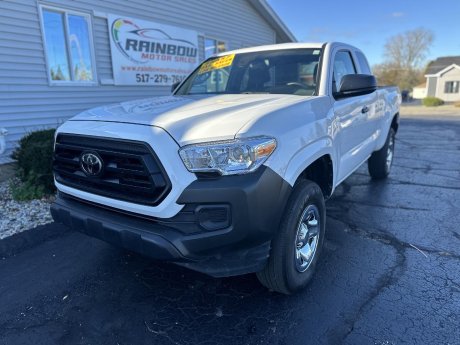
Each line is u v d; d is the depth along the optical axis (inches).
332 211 184.9
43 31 266.1
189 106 112.9
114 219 97.8
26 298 113.9
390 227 163.6
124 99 337.7
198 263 91.8
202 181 86.6
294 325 98.7
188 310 106.7
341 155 141.3
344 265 129.6
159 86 370.3
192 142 87.7
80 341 94.6
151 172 87.7
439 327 96.8
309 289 115.2
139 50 343.6
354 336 94.0
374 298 110.0
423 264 130.2
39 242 153.7
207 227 87.0
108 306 109.3
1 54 244.2
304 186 106.6
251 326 99.0
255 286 118.3
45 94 274.7
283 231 101.0
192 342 93.5
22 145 217.9
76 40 293.7
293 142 100.0
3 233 161.9
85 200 107.3
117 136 93.8
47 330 99.0
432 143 431.5
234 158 86.7
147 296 114.3
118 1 318.0
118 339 95.2
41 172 204.7
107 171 98.3
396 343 91.3
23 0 251.6
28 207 192.9
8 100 252.4
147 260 137.1
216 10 429.4
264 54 161.0
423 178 252.8
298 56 150.7
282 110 104.5
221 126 90.4
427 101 1546.5
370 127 185.8
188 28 394.6
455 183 238.8
